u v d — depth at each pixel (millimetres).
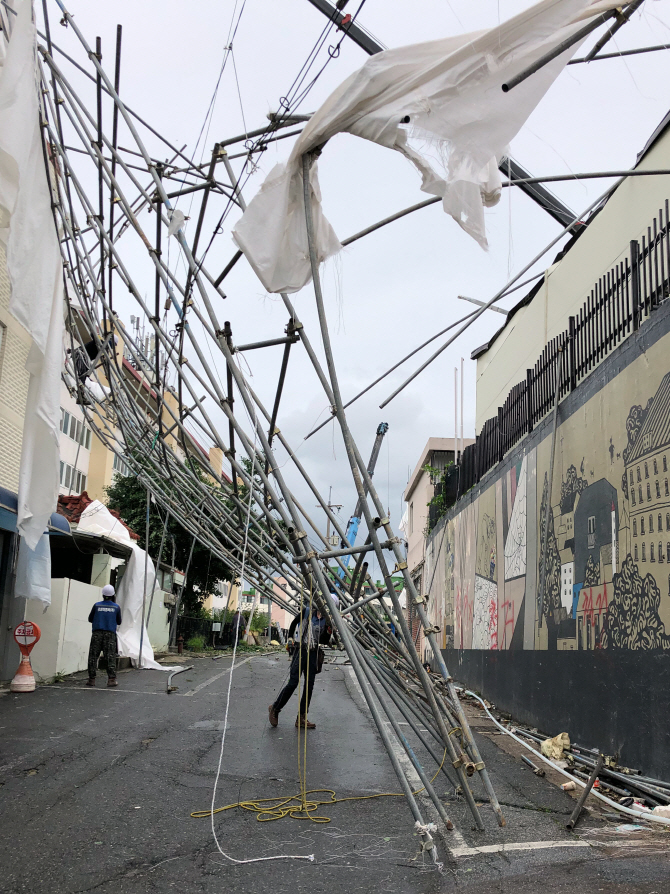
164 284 5477
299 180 4734
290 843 4508
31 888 3652
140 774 6078
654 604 6348
